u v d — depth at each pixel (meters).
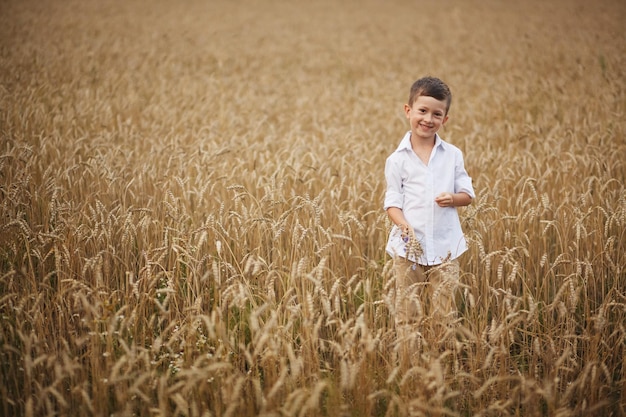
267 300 3.50
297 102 10.38
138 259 4.39
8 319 3.50
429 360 3.02
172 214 4.24
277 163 5.98
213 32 20.33
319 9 28.91
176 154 5.98
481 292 4.13
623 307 3.82
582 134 7.44
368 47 18.38
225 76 13.55
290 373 3.26
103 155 6.17
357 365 2.79
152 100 9.68
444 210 3.64
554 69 13.02
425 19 24.44
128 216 3.93
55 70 11.38
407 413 2.87
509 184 5.53
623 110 8.70
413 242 3.31
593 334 3.77
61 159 6.10
